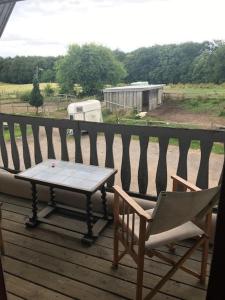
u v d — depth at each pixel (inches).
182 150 105.7
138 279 73.8
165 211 66.7
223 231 41.1
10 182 141.3
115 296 80.4
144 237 70.7
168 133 106.6
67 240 106.4
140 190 119.7
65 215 123.1
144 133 111.4
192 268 90.8
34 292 81.9
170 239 74.2
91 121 120.6
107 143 120.2
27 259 96.1
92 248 101.5
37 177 106.0
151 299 78.7
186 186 84.0
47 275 88.7
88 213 101.4
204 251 81.7
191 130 102.0
